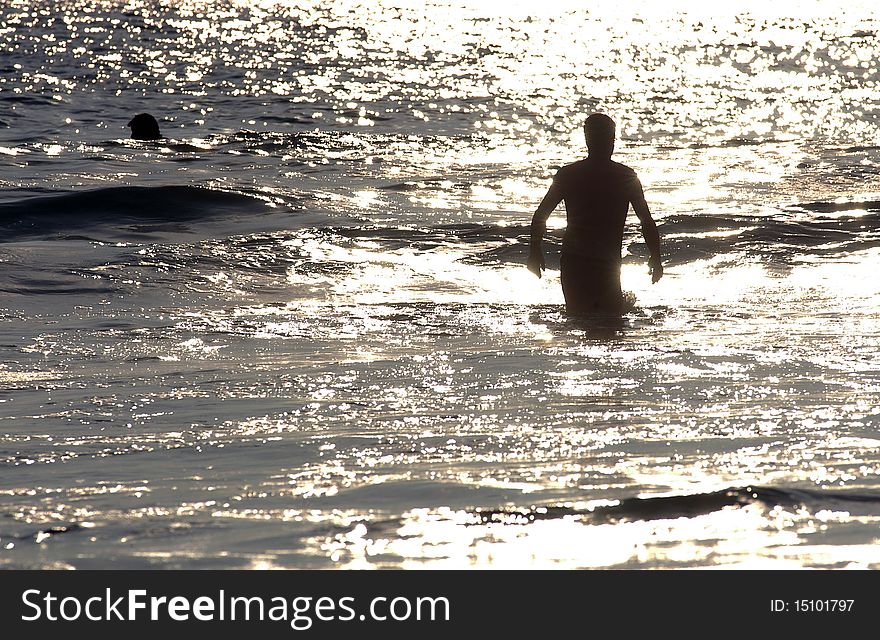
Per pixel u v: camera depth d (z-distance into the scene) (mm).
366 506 11422
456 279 31469
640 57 145375
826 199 44750
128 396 18000
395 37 178250
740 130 79062
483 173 56719
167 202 43500
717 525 10539
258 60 138500
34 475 13164
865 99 98375
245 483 12531
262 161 60594
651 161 61156
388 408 16688
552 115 89188
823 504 11070
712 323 24844
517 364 20125
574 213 27797
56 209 42031
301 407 16938
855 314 25578
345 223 40281
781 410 15977
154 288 29562
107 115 85625
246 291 29516
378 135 74500
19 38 162125
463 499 11578
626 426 15117
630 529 10477
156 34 176625
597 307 26844
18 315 26109
